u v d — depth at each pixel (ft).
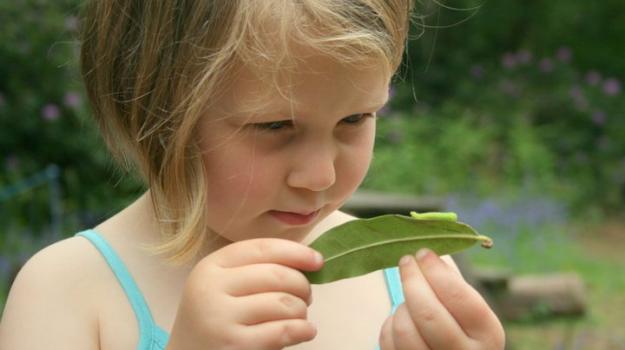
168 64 3.43
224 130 3.36
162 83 3.44
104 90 3.60
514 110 15.83
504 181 14.16
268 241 3.28
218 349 3.21
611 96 16.35
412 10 3.93
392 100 16.11
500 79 16.63
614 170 15.23
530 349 8.89
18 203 10.31
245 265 3.26
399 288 3.80
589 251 12.74
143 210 3.69
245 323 3.21
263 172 3.36
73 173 11.00
